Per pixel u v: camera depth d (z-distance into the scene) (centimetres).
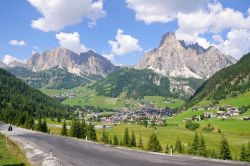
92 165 4766
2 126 18988
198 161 4994
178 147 14012
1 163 4847
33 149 6950
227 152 11156
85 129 15388
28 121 19912
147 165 4612
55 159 5356
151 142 12644
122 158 5409
